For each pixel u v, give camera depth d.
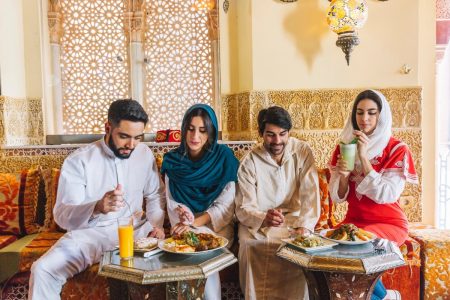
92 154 2.13
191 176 2.27
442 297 2.20
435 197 3.19
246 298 2.03
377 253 1.68
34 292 1.87
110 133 2.12
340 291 1.66
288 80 2.96
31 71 3.10
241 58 3.15
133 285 1.62
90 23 3.22
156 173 2.37
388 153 2.15
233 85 3.23
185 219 1.98
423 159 3.18
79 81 3.24
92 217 1.99
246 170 2.31
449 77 3.17
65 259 1.95
